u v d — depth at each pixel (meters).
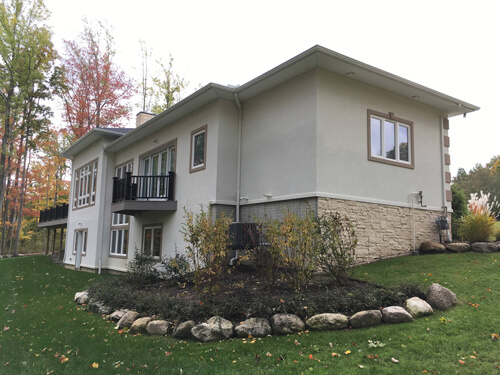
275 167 9.48
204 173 10.65
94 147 17.25
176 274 9.09
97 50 25.27
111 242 15.84
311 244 6.58
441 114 11.72
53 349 5.43
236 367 4.28
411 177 10.45
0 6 19.77
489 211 10.69
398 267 8.23
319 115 8.60
